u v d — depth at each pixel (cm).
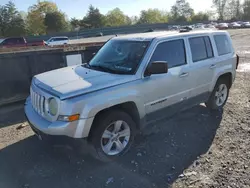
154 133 425
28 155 361
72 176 312
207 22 7088
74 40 3784
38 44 2752
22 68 594
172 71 387
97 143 321
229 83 534
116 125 338
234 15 9300
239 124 454
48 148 379
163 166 330
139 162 340
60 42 3269
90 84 314
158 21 9838
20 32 5816
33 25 6519
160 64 335
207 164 330
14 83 586
